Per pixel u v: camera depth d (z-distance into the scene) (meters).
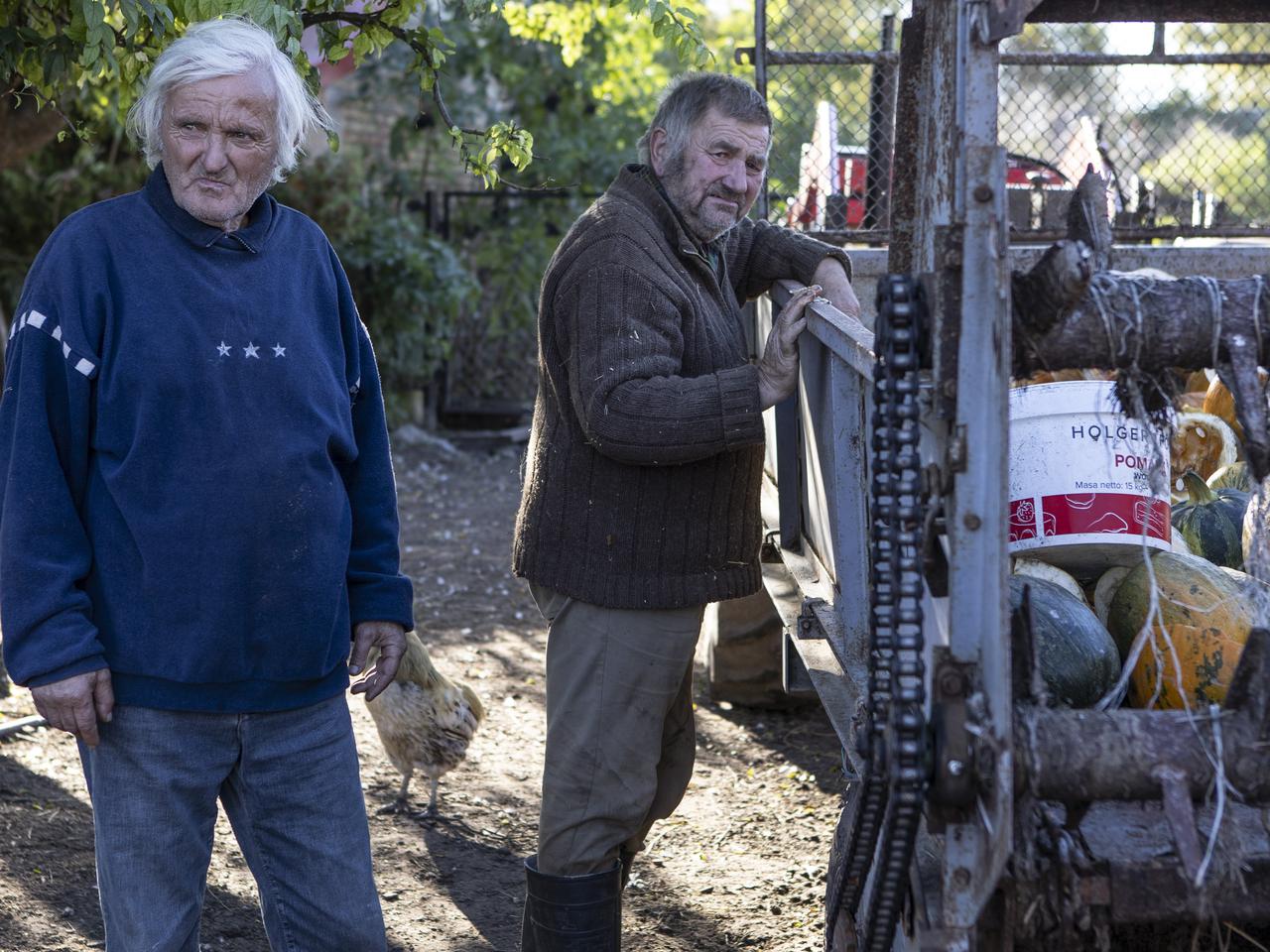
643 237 2.89
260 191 2.48
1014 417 2.78
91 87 5.98
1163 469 2.30
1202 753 1.89
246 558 2.38
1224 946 2.07
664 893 3.88
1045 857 1.98
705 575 2.97
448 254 12.23
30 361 2.30
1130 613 2.60
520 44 12.28
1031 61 5.06
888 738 1.97
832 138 5.32
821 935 3.61
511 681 5.87
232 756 2.50
